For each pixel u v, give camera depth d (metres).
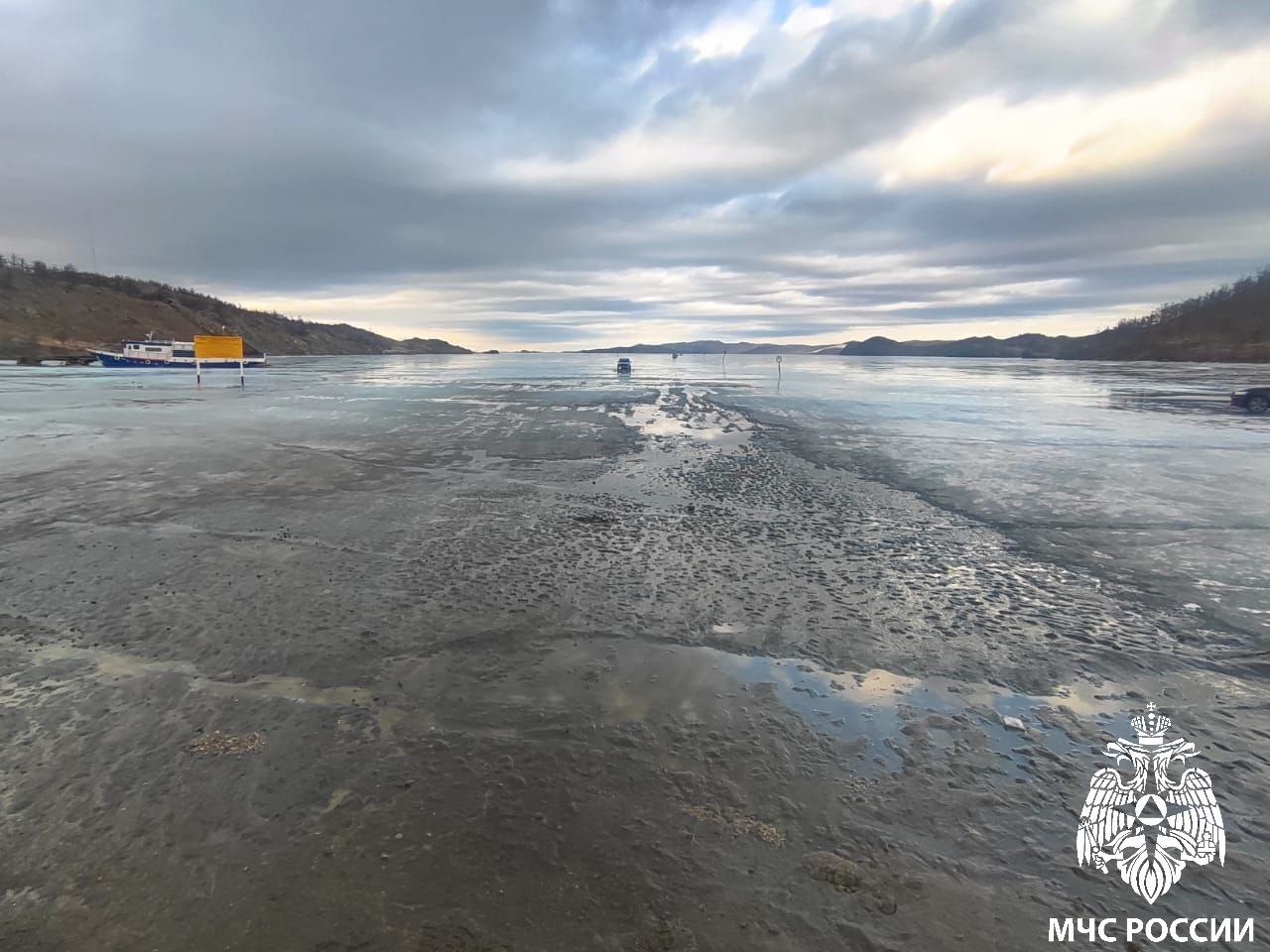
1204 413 20.42
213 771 2.87
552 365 82.88
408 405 22.62
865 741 3.18
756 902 2.21
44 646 4.08
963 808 2.70
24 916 2.11
